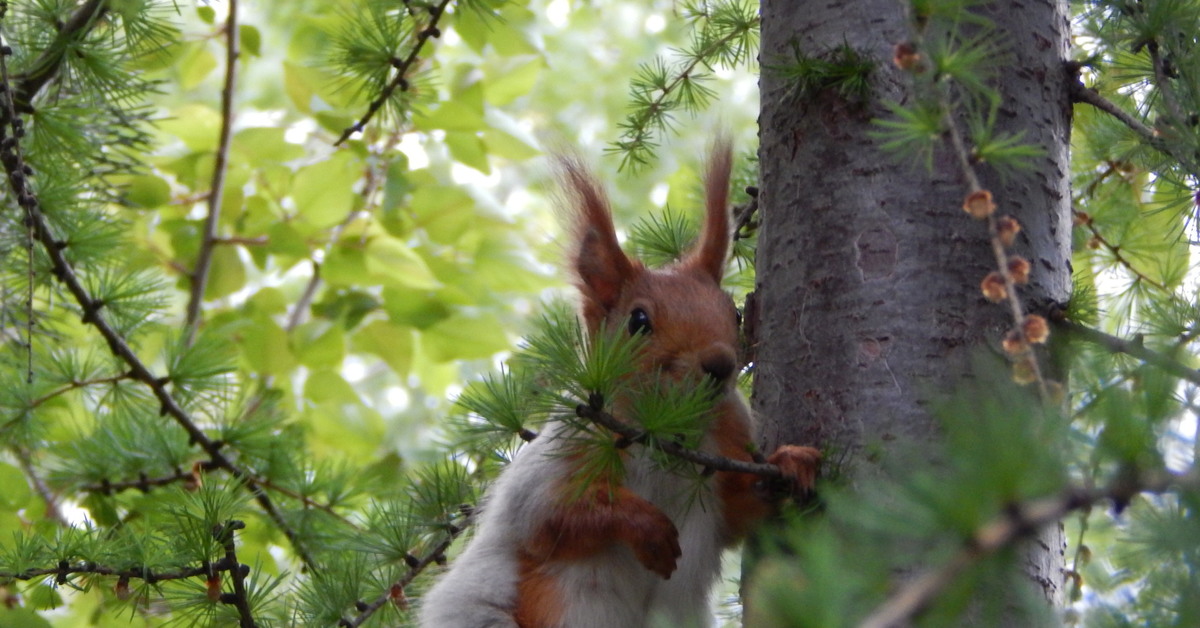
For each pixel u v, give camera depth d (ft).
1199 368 17.60
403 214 43.96
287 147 43.98
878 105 19.58
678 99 30.42
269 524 30.55
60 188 26.08
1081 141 27.32
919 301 18.76
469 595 21.75
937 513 9.50
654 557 19.77
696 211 31.01
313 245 43.11
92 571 21.13
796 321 19.72
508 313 52.60
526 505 21.40
